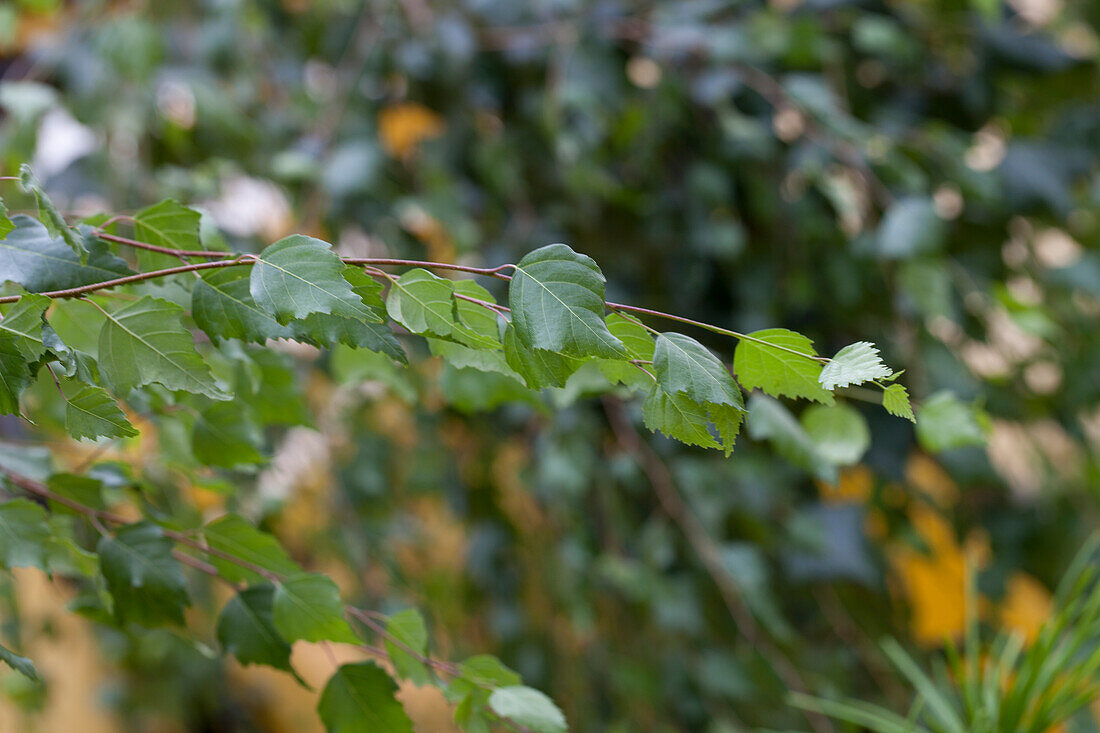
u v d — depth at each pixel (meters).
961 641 2.25
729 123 1.92
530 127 2.13
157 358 0.92
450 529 2.39
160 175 1.89
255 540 1.04
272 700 2.91
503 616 2.17
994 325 2.24
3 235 0.91
